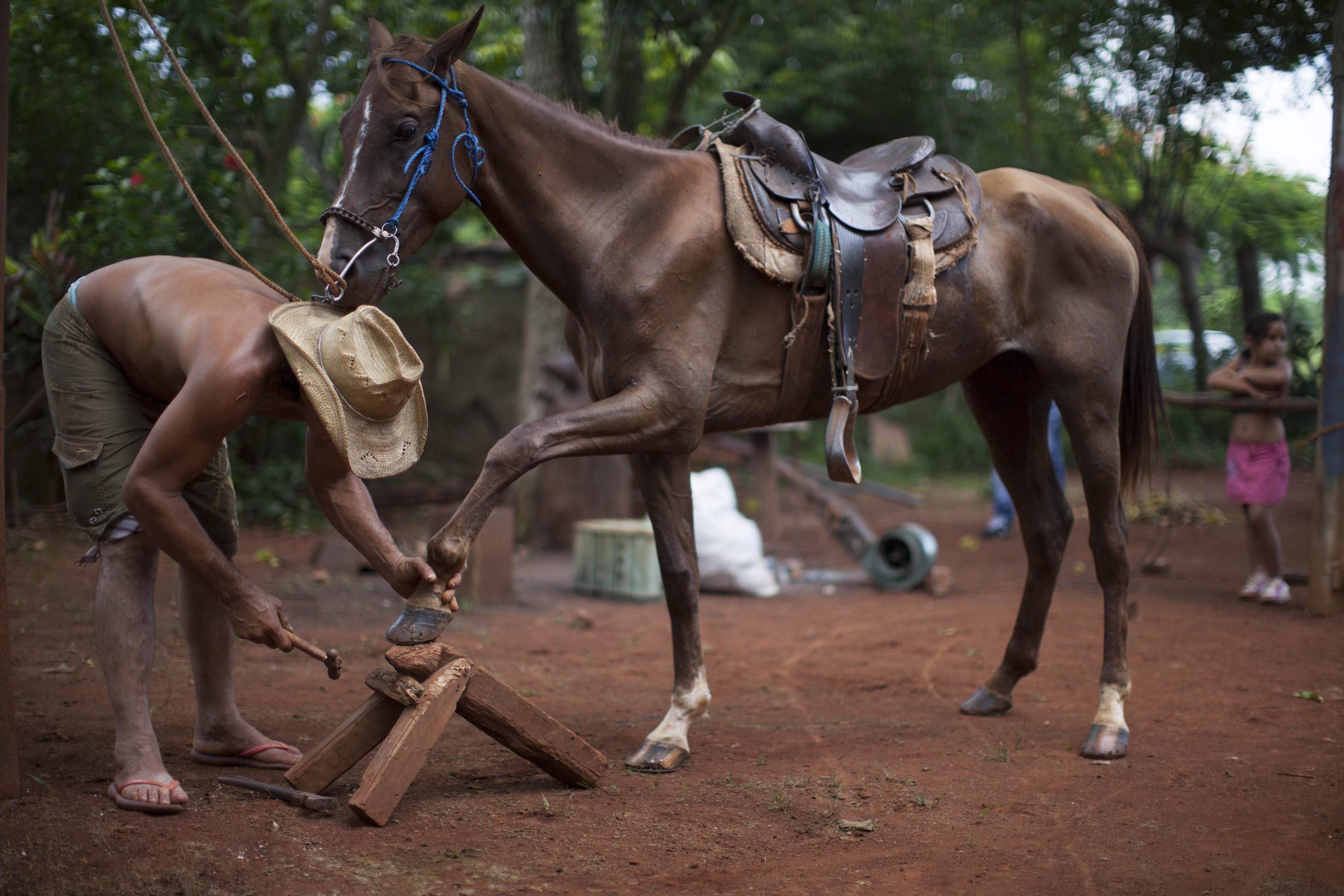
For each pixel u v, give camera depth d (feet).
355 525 9.23
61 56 26.99
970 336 11.91
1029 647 13.28
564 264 10.48
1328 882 7.92
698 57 31.81
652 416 10.09
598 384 10.72
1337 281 18.93
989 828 9.05
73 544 24.13
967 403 13.85
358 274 9.13
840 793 9.96
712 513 24.02
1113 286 12.48
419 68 9.55
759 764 10.94
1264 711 13.12
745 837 8.79
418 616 9.18
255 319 8.52
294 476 32.83
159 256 9.61
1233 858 8.38
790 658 17.28
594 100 37.32
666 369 10.18
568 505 30.58
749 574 23.63
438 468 42.06
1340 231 18.80
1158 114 33.55
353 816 9.00
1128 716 13.00
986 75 53.57
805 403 11.38
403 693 9.02
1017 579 25.61
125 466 8.94
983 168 54.39
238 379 8.08
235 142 30.86
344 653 16.39
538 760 9.72
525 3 30.50
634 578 22.95
